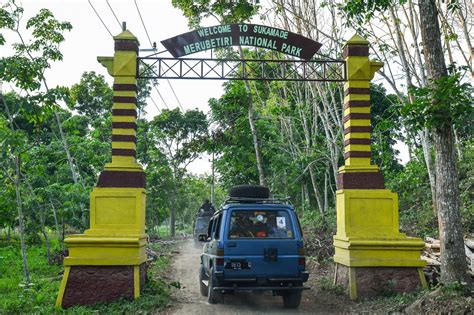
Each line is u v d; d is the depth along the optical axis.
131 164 11.19
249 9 22.86
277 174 30.12
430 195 22.33
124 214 10.94
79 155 20.97
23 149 12.42
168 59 11.98
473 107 10.05
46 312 9.92
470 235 16.44
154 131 40.12
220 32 12.15
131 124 11.39
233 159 30.41
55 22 15.06
